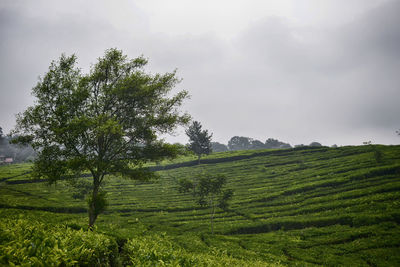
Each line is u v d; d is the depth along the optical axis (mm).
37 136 22641
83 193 37406
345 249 27125
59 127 22250
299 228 36844
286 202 48469
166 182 75500
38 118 22141
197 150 96188
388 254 24672
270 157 95438
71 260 4742
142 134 25969
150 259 6840
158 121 25953
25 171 87375
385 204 37312
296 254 26516
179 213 47719
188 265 7223
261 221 40156
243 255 25438
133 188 69125
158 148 26922
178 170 91688
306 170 70312
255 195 54938
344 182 52094
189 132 99125
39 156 23109
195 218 44406
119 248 9445
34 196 55625
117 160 25891
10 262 3893
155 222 41781
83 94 23953
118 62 27203
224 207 39844
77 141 23312
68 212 46781
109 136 24469
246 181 67812
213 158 100375
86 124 21391
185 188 42062
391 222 31969
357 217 34969
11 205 44188
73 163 21547
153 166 100312
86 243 6336
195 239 31016
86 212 47688
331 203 42438
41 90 22719
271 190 56906
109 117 24266
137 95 25281
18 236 5508
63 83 23812
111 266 7234
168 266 6105
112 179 78062
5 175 78812
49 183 23562
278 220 39250
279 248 28812
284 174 70500
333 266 23266
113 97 25703
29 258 4258
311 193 51000
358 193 43844
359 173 53656
